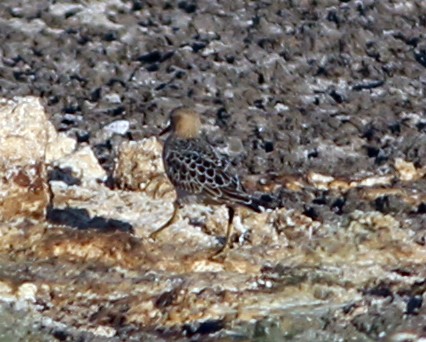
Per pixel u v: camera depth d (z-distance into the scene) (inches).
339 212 605.9
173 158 571.5
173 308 522.9
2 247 559.5
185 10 783.7
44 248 557.3
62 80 717.9
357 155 665.6
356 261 565.0
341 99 715.4
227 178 563.2
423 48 761.6
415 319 520.7
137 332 510.3
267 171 646.5
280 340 510.3
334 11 780.0
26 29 759.7
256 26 769.6
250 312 525.0
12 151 576.7
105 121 678.5
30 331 508.7
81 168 626.5
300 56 746.2
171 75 724.0
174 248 566.6
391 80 734.5
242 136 673.0
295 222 587.2
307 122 689.6
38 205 574.2
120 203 601.3
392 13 785.6
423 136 680.4
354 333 514.6
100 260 553.3
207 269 553.9
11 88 706.2
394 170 651.5
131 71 728.3
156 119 682.8
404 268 560.7
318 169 651.5
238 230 576.1
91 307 525.7
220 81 720.3
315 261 564.4
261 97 710.5
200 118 664.4
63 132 666.8
